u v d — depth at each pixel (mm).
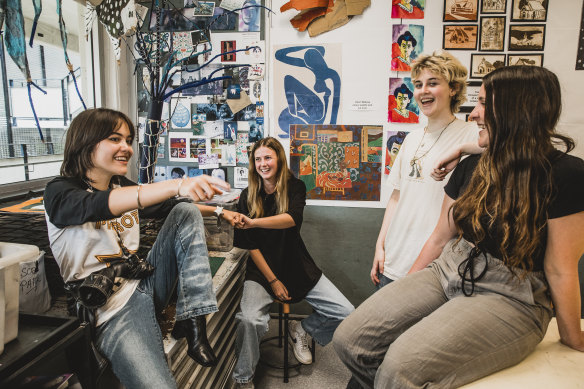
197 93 2332
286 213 1761
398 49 2160
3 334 785
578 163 896
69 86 2023
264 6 2217
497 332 919
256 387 1762
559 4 2049
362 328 1119
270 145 1788
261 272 1806
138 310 1066
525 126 926
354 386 1391
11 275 827
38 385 862
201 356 1071
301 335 1915
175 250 1153
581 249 917
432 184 1512
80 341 925
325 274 2361
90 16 1622
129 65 2355
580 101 2092
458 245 1115
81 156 1073
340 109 2248
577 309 961
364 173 2273
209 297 1111
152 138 1827
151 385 939
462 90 1519
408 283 1166
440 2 2111
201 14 2266
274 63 2254
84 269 1061
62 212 957
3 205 1667
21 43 1354
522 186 918
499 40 2104
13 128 1730
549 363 965
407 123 2207
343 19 2172
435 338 920
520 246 919
